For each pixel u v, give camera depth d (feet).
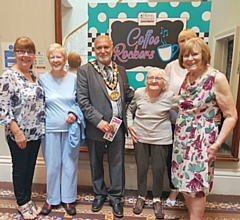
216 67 7.83
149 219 6.63
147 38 7.83
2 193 7.77
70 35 8.01
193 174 5.42
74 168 6.78
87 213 6.80
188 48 5.17
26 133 6.12
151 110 6.59
